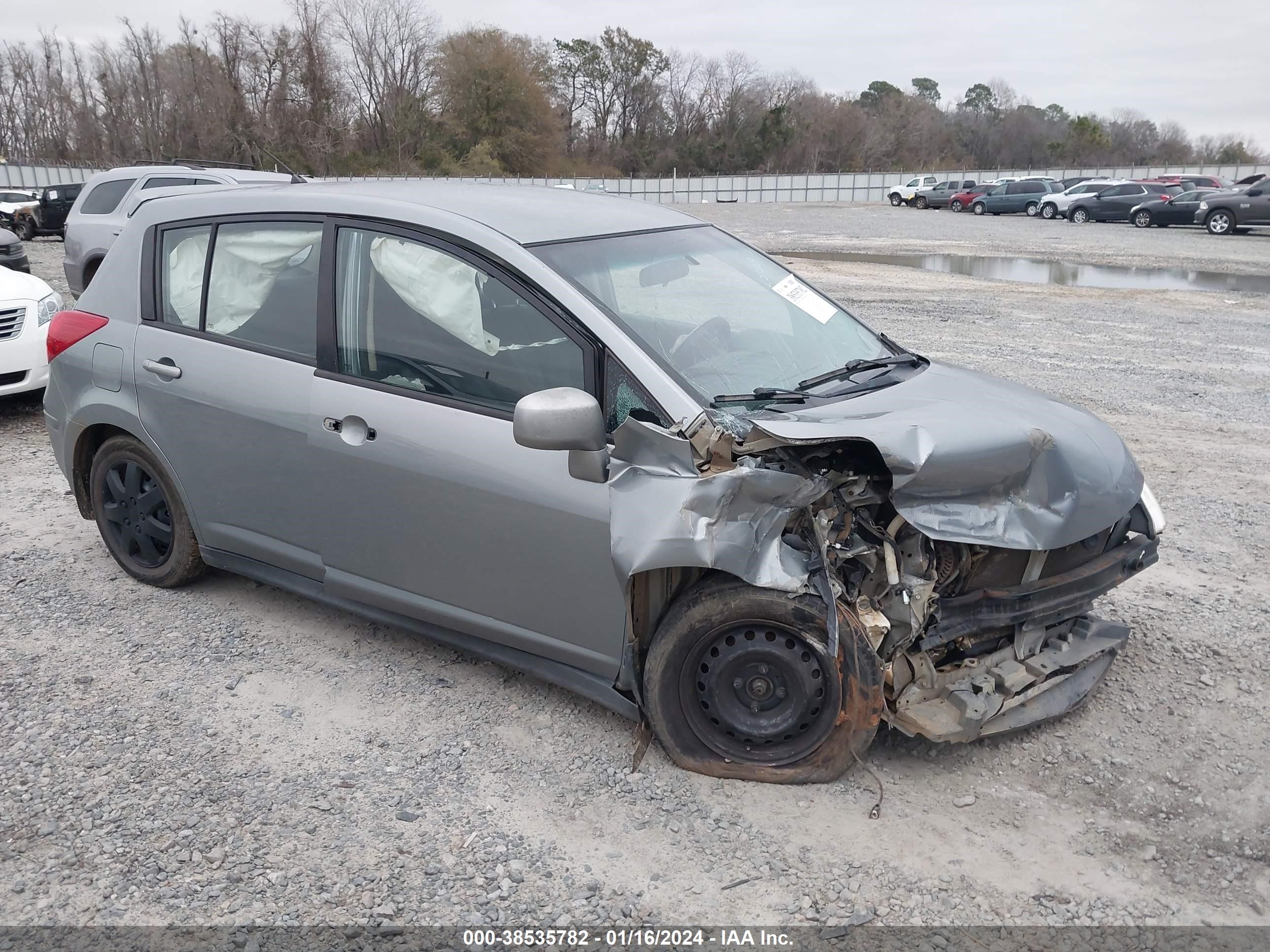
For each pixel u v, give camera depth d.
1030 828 2.98
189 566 4.38
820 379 3.41
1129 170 67.44
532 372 3.22
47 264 19.20
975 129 107.50
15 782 3.12
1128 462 3.46
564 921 2.58
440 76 78.94
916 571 2.98
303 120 74.94
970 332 12.41
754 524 2.88
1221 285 18.16
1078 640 3.55
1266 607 4.51
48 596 4.46
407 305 3.48
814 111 97.88
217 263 4.02
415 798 3.08
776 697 3.08
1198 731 3.50
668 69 92.75
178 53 73.19
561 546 3.14
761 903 2.65
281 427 3.70
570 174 82.69
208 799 3.05
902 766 3.25
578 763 3.26
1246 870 2.81
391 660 3.95
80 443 4.54
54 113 75.88
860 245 27.41
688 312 3.46
